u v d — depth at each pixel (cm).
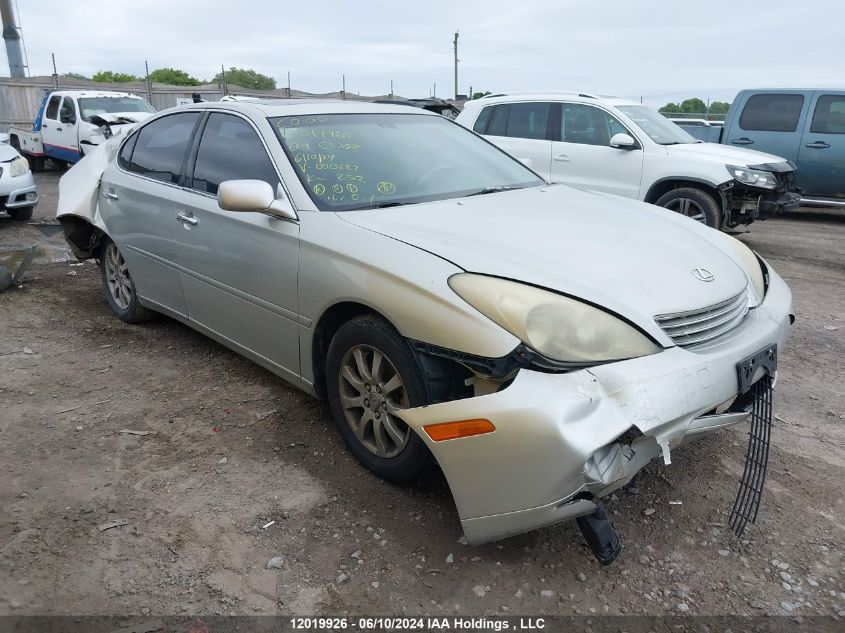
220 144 394
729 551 266
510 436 232
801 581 251
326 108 399
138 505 291
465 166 398
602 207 361
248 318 367
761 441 286
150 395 395
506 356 240
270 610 236
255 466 322
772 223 1058
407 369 274
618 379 237
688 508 293
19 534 271
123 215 464
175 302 436
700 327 268
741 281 305
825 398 401
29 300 573
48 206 1102
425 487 305
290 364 347
